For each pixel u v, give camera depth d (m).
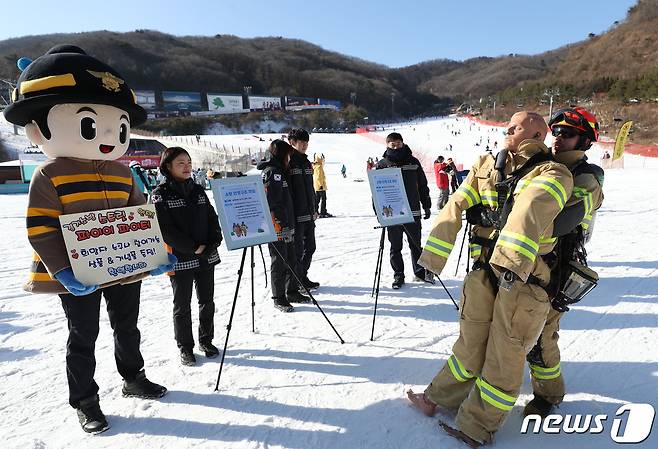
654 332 3.73
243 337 3.80
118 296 2.75
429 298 4.75
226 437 2.47
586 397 2.80
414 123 108.88
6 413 2.74
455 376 2.50
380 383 3.01
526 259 1.99
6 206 14.66
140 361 2.89
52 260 2.29
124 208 2.55
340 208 13.31
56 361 3.45
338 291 5.04
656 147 40.97
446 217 2.47
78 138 2.38
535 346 2.53
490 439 2.35
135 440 2.46
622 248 6.85
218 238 3.38
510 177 2.27
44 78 2.29
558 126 2.38
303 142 4.77
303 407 2.74
